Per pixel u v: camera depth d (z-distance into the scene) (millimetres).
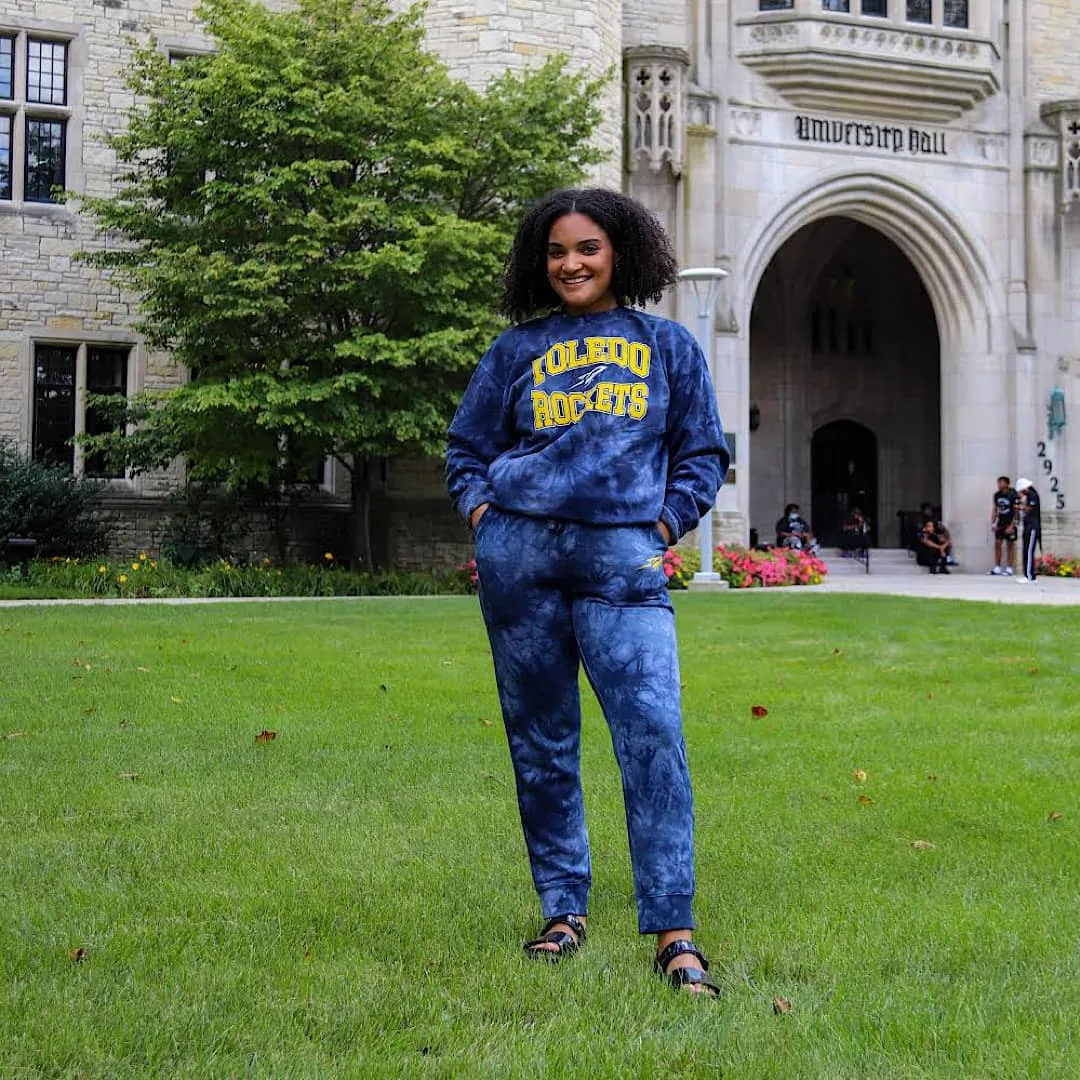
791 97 24156
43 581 17344
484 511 3256
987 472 25688
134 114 18453
